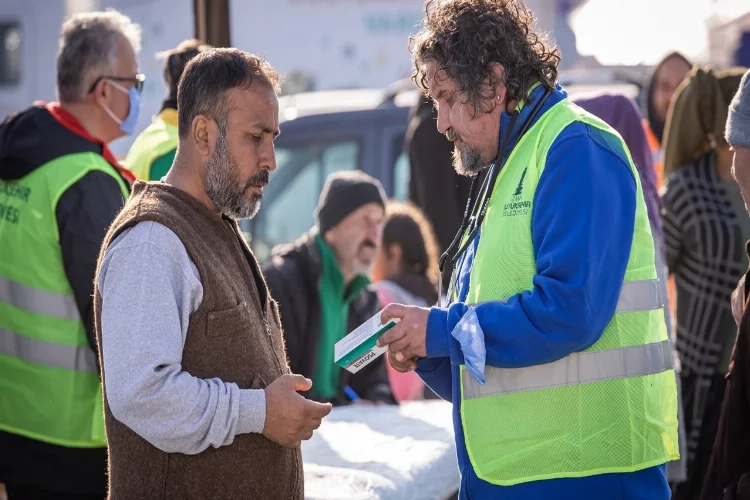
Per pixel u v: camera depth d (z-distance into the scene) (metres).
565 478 3.26
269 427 3.03
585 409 3.25
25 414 4.29
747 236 5.20
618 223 3.17
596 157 3.20
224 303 3.08
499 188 3.35
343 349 3.40
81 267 4.16
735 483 3.20
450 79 3.31
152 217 3.02
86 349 4.29
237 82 3.12
